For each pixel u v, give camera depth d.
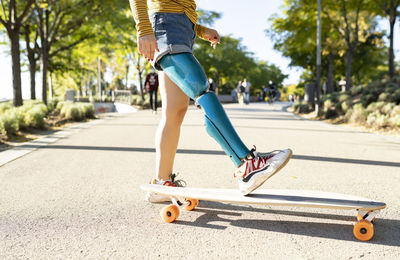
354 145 6.16
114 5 15.38
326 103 13.70
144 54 2.00
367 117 9.63
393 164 4.41
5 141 6.52
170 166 2.48
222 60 44.59
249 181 1.96
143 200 2.83
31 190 3.16
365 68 34.31
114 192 3.09
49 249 1.89
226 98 46.47
